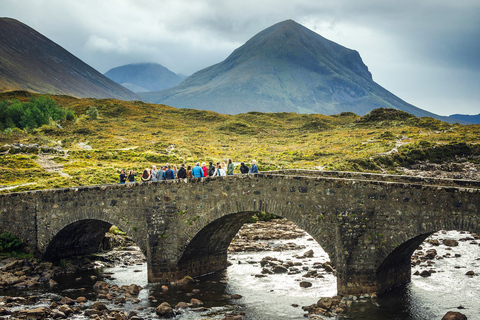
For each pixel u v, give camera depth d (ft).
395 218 88.28
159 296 105.70
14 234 138.82
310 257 146.51
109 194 122.52
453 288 103.04
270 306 96.94
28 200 136.77
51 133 459.73
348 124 519.19
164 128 532.73
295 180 98.84
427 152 325.62
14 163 292.61
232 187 106.63
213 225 112.47
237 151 382.63
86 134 455.22
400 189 87.81
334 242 93.97
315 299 100.73
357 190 92.17
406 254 101.35
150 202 116.06
